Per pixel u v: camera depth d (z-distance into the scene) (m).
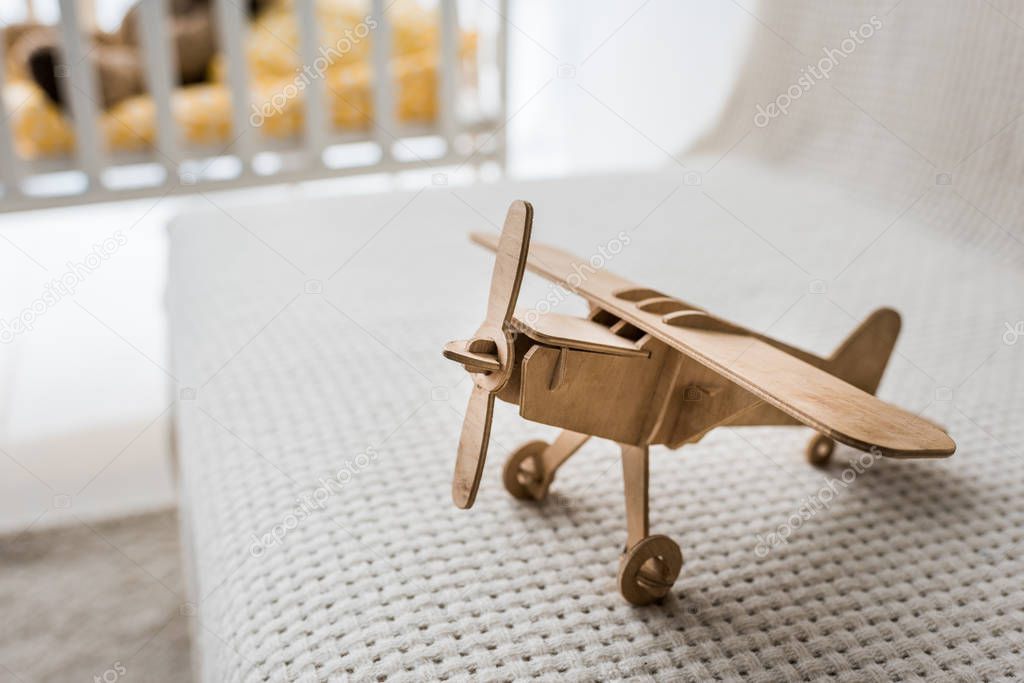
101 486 1.00
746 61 1.17
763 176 1.06
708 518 0.56
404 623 0.50
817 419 0.45
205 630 0.56
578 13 1.53
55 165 1.25
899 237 0.87
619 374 0.51
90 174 1.22
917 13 0.92
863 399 0.47
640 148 1.42
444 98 1.40
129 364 1.24
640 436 0.52
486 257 0.80
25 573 0.88
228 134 1.34
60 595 0.85
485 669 0.48
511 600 0.51
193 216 0.92
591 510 0.56
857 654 0.49
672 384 0.51
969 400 0.65
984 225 0.86
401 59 1.48
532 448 0.56
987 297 0.76
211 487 0.59
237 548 0.55
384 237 0.84
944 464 0.60
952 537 0.55
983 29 0.85
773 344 0.55
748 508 0.56
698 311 0.52
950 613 0.51
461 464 0.51
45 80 1.25
